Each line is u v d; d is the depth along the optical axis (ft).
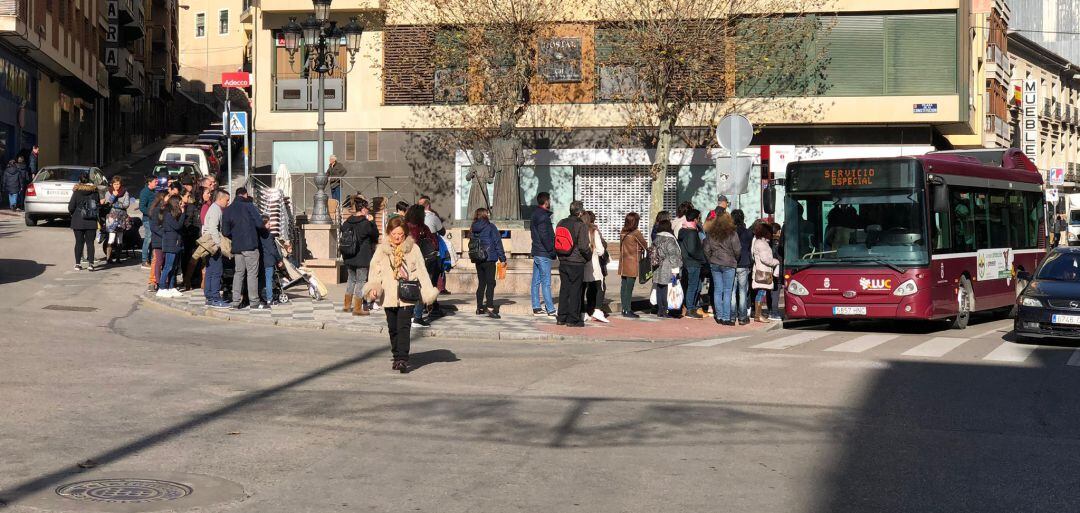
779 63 115.34
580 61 117.50
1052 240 127.75
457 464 27.40
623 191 119.75
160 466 26.37
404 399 36.91
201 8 323.16
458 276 84.58
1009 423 34.81
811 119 116.57
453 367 45.60
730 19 111.04
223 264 68.54
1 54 132.46
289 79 124.16
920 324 74.90
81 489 23.73
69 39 158.40
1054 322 58.39
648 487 25.30
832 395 39.65
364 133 122.83
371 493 24.26
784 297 68.59
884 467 27.91
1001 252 78.13
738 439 31.27
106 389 36.81
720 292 67.92
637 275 70.54
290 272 70.49
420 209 63.82
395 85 122.01
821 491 25.17
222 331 56.49
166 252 69.26
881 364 48.85
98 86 184.03
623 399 37.88
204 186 73.36
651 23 103.40
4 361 42.22
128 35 221.66
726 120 69.10
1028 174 86.33
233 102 312.71
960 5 115.75
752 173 118.73
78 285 73.67
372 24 121.39
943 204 65.77
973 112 155.53
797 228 68.33
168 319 61.21
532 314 69.77
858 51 117.19
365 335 57.36
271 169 124.26
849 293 66.18
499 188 93.97
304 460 27.50
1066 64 248.11
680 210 73.97
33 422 30.96
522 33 110.11
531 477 26.12
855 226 67.00
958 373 46.52
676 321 68.95
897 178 66.33
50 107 159.33
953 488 25.76
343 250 64.23
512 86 110.73
